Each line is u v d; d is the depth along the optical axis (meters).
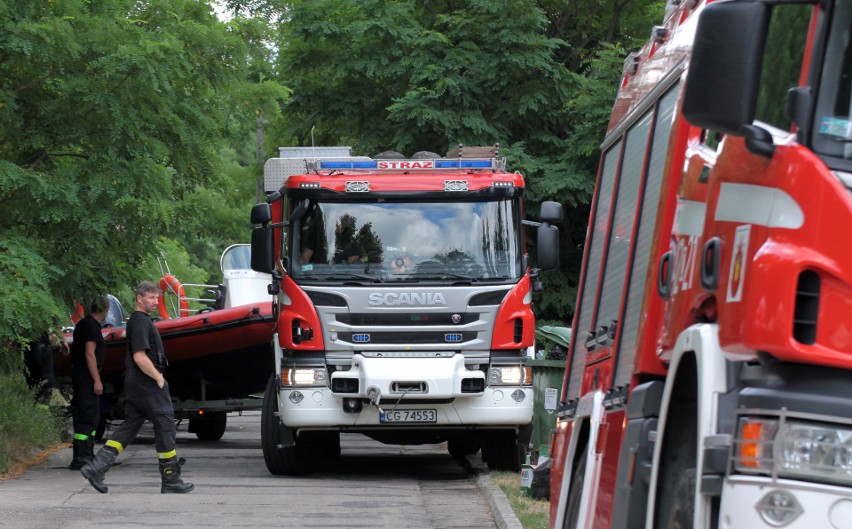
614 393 8.20
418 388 19.69
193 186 22.77
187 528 14.68
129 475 20.83
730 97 5.62
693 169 6.98
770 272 5.48
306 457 21.11
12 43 19.02
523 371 20.05
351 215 20.30
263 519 15.52
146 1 21.23
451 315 19.97
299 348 19.94
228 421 38.44
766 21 5.67
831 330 5.36
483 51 32.34
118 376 28.09
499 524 14.92
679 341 6.36
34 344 23.39
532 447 20.72
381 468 22.77
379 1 32.97
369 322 19.95
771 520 5.30
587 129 31.58
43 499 17.06
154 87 19.88
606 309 9.27
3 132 20.23
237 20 21.97
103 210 20.67
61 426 25.78
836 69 5.65
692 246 6.73
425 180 20.38
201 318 25.91
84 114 20.47
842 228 5.40
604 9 36.38
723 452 5.56
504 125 32.28
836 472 5.28
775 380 5.50
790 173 5.58
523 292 20.25
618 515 7.24
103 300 21.44
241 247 35.19
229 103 22.28
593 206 11.07
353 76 33.00
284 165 23.22
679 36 8.20
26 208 20.36
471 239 20.30
